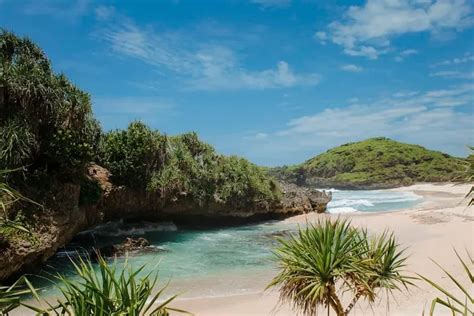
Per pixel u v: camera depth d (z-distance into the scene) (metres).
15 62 17.84
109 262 19.44
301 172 125.44
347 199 63.91
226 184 33.47
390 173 111.25
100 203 23.95
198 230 31.28
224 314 12.44
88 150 19.27
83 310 4.57
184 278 17.02
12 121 16.27
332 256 6.66
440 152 123.44
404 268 17.02
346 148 134.50
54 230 17.05
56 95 17.97
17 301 4.34
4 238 14.22
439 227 28.31
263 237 28.02
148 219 29.70
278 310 12.60
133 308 4.59
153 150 27.98
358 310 11.72
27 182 16.77
